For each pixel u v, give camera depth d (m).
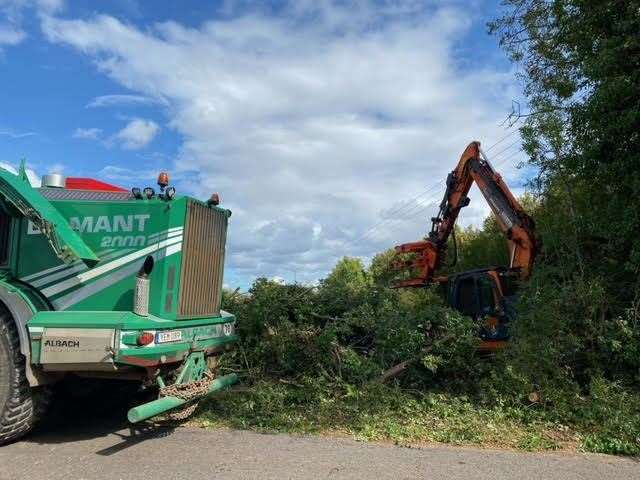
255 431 6.37
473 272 11.75
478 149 13.65
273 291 9.24
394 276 15.05
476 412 6.95
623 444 5.82
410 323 8.35
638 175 8.05
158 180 6.26
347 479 4.81
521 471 5.11
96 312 5.82
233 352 8.68
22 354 5.62
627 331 7.41
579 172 8.95
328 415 6.83
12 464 5.20
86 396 7.54
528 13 10.20
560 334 7.69
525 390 7.15
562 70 9.71
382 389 7.36
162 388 5.85
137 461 5.28
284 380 7.88
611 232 8.27
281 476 4.86
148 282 5.81
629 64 8.20
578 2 8.91
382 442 5.98
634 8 8.17
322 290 9.50
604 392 6.84
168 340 5.89
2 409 5.67
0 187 6.07
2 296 5.82
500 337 10.50
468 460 5.39
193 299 6.53
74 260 5.85
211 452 5.56
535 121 9.46
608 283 8.18
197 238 6.60
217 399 7.37
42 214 5.84
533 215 11.74
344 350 8.01
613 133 8.26
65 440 6.02
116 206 6.24
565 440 6.16
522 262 11.28
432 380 8.13
